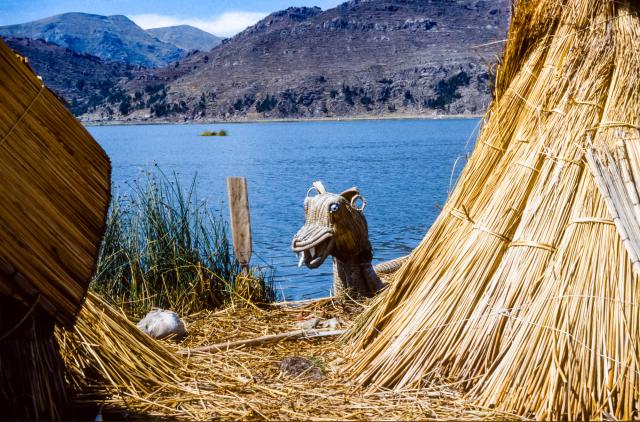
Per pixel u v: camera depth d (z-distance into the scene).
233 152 52.84
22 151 3.08
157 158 45.97
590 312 3.29
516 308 3.46
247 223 6.13
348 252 5.73
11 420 3.00
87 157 3.49
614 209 3.42
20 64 3.22
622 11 3.82
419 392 3.47
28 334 3.03
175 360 4.04
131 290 5.74
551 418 3.12
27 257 2.89
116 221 6.33
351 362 3.86
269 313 5.54
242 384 3.76
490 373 3.42
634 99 3.65
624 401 3.10
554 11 4.00
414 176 29.14
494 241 3.66
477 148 4.11
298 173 31.95
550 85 3.87
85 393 3.58
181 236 6.17
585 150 3.64
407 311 3.78
